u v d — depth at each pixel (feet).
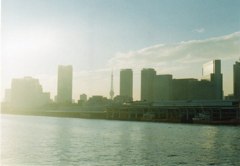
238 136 518.78
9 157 307.99
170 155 327.88
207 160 304.91
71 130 641.81
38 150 353.51
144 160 302.04
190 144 415.44
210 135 536.42
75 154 328.70
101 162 290.56
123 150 358.02
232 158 314.35
